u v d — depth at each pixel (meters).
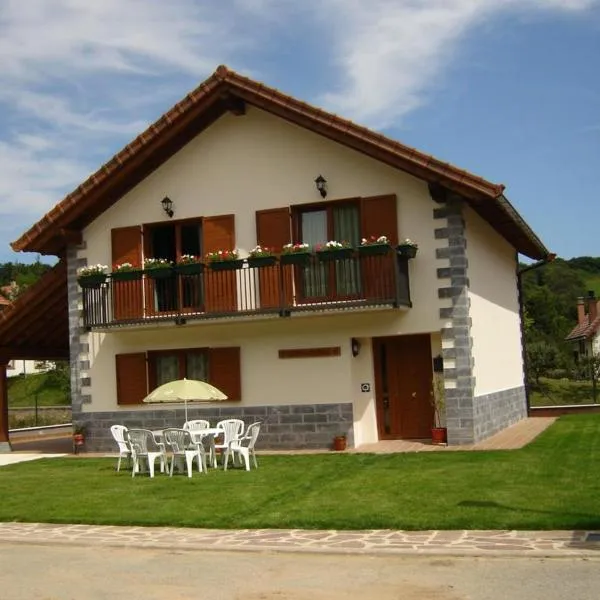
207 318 15.41
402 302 14.45
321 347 15.41
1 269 74.06
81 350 17.09
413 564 6.96
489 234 17.47
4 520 9.81
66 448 19.28
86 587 6.77
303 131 15.78
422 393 16.03
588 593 5.91
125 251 16.80
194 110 15.78
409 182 14.99
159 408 16.48
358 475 11.57
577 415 21.58
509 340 19.77
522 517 8.21
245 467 13.05
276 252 15.76
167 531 8.77
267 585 6.57
